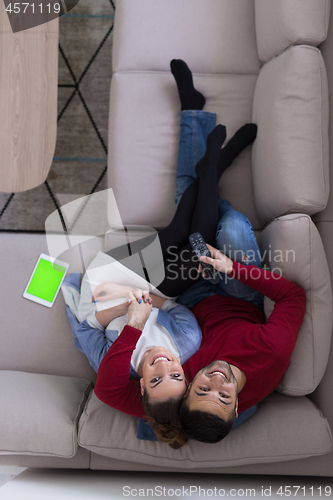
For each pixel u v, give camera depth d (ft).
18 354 4.66
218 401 3.46
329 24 4.63
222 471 4.11
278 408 4.10
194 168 5.02
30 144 4.79
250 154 5.24
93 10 6.49
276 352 3.85
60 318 4.74
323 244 4.42
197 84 5.29
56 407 4.07
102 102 6.46
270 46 4.92
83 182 6.35
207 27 5.30
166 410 3.57
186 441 3.77
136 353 4.13
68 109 6.44
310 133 4.37
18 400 4.05
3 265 4.77
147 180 5.17
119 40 5.31
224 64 5.30
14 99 4.75
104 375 3.83
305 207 4.35
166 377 3.63
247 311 4.52
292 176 4.36
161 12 5.29
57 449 3.93
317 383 4.08
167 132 5.24
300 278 4.17
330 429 4.02
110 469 4.18
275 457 3.92
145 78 5.29
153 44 5.27
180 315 4.39
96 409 4.09
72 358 4.69
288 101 4.47
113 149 5.23
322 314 4.09
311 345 4.05
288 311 4.01
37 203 6.27
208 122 5.13
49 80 4.82
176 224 4.66
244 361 3.94
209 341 4.24
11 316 4.70
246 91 5.31
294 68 4.45
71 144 6.40
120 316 4.33
